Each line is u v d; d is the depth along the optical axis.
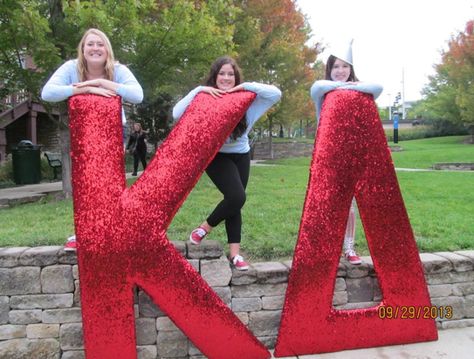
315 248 3.00
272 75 15.73
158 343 3.04
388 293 3.18
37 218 5.05
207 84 3.17
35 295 2.96
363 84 3.12
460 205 6.17
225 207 3.06
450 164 14.38
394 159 17.42
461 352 3.09
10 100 13.34
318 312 3.02
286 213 5.25
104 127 2.72
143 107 15.05
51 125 16.30
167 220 2.77
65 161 7.29
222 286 3.10
